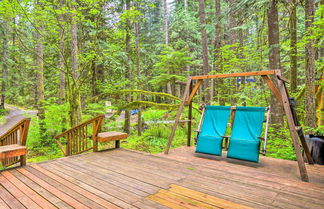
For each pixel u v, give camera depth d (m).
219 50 8.28
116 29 7.86
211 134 3.99
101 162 3.71
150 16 21.41
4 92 18.05
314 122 4.94
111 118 9.83
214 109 4.26
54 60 10.73
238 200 2.22
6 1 5.50
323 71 5.82
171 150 4.52
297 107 6.61
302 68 8.12
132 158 3.95
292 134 2.91
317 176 2.90
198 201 2.21
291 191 2.42
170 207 2.09
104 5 6.98
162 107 8.09
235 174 3.02
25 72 19.44
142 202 2.20
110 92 8.58
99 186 2.65
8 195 2.44
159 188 2.55
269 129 5.18
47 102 8.05
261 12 5.68
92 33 7.42
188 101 4.45
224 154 4.15
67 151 5.52
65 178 2.94
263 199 2.23
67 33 7.98
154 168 3.33
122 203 2.18
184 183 2.70
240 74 3.61
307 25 4.95
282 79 3.12
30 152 7.25
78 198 2.32
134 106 8.59
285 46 6.67
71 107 7.37
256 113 3.69
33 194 2.46
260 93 7.57
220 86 8.44
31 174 3.12
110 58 7.62
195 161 3.69
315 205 2.10
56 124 7.77
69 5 6.18
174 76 9.90
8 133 4.26
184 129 8.03
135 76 10.56
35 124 7.91
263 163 3.54
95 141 4.50
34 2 5.80
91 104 8.96
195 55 16.14
